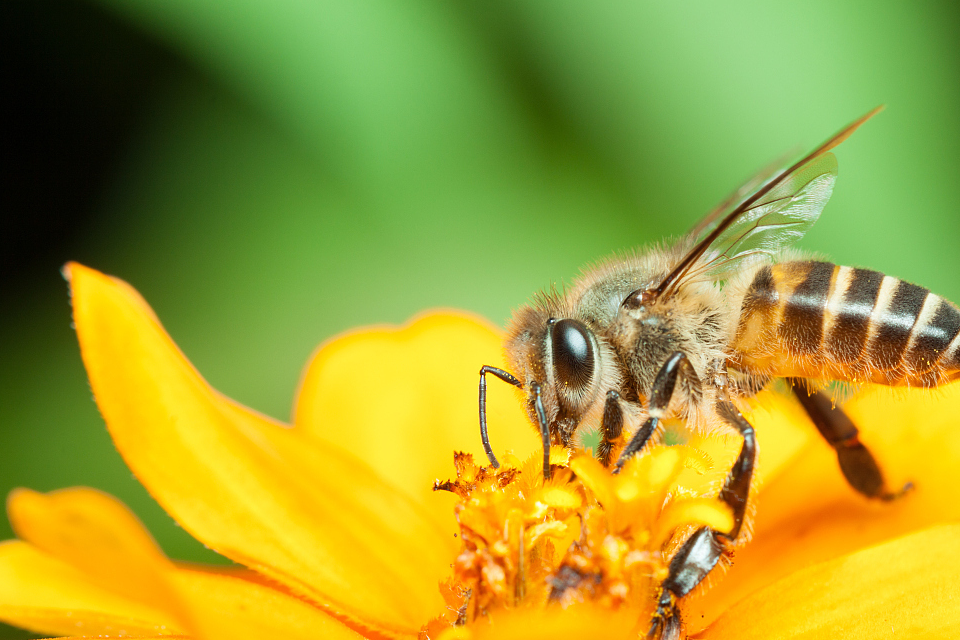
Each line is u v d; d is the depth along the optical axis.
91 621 0.06
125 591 0.06
